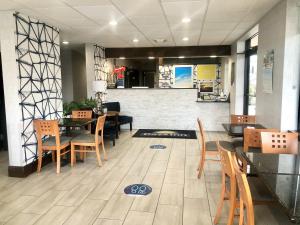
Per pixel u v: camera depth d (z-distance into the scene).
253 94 6.09
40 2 3.40
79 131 5.07
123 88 7.70
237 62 6.49
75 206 3.03
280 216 1.92
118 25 4.83
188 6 3.66
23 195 3.33
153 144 5.86
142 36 6.00
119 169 4.26
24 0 3.31
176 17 4.28
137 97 7.65
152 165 4.44
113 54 7.94
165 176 3.94
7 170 4.30
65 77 8.70
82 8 3.70
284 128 3.54
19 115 3.93
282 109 3.52
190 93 7.44
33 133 4.25
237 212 2.61
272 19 3.87
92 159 4.80
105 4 3.52
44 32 4.56
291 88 3.48
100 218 2.76
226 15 4.16
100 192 3.39
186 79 9.89
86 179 3.84
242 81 6.50
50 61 4.76
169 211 2.90
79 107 6.00
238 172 1.82
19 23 3.90
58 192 3.41
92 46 7.07
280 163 2.25
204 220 2.72
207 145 3.95
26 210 2.95
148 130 7.45
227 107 7.34
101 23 4.65
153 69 10.80
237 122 4.69
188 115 7.52
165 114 7.60
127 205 3.04
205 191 3.41
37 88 4.36
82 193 3.37
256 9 3.88
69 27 4.95
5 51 3.83
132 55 7.88
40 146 4.12
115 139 6.31
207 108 7.42
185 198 3.22
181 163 4.54
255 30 5.21
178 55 7.71
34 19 4.25
